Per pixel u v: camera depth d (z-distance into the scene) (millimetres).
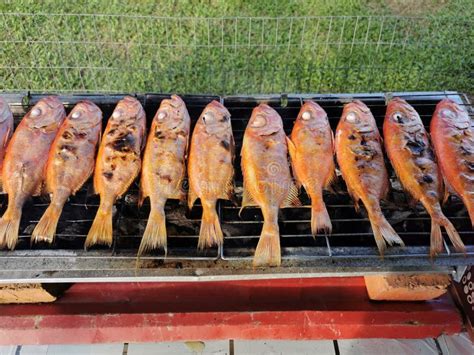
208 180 475
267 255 427
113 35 907
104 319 490
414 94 585
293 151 504
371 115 523
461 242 435
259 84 849
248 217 489
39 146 494
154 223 448
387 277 482
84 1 966
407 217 489
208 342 525
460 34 922
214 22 952
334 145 520
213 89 838
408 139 504
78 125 500
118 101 563
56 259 424
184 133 505
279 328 491
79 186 483
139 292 529
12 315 493
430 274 484
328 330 495
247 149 492
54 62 857
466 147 499
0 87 815
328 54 886
